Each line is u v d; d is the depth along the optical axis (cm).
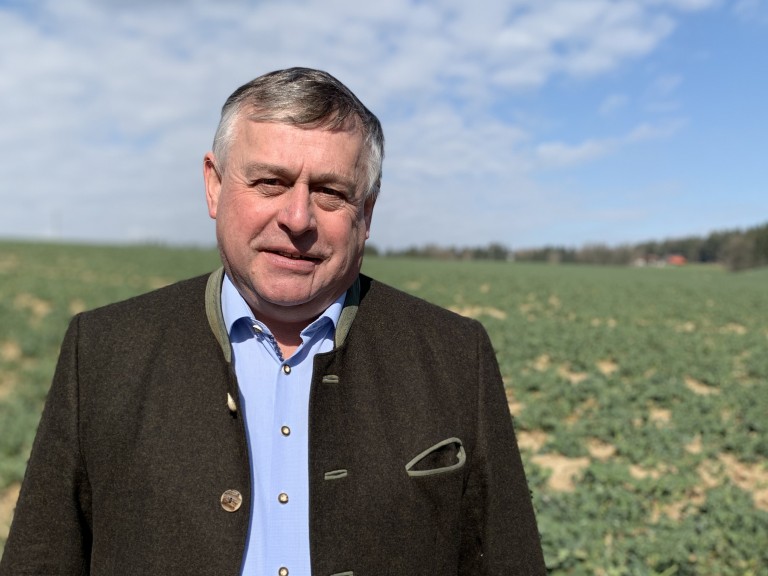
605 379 1163
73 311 1936
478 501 198
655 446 796
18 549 178
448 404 191
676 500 655
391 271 4622
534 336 1627
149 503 172
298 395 186
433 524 184
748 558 527
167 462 174
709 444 827
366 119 187
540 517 554
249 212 180
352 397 186
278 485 178
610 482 677
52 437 181
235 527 172
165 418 177
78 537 185
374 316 199
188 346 186
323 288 186
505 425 203
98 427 178
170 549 170
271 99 177
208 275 206
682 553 515
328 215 182
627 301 2909
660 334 1784
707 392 1166
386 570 178
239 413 177
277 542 176
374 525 177
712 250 11031
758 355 1467
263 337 189
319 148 176
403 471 181
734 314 2427
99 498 178
